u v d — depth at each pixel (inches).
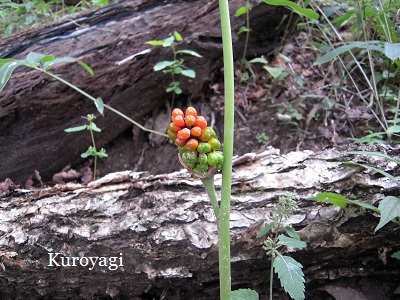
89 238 15.5
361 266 15.5
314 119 25.1
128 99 25.3
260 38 28.5
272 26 28.3
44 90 23.5
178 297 16.4
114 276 15.8
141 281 15.9
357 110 24.9
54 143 24.6
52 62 19.4
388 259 15.1
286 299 16.0
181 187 16.1
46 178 25.5
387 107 24.3
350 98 25.7
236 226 14.8
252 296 12.7
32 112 23.7
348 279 15.8
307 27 29.2
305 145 24.3
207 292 16.1
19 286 16.8
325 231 14.5
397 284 15.7
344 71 26.7
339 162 15.7
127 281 15.9
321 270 15.6
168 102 26.6
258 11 26.6
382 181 14.6
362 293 15.4
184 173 16.7
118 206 16.1
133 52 24.7
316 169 15.7
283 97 26.1
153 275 15.3
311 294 16.2
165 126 26.0
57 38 25.2
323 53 27.6
